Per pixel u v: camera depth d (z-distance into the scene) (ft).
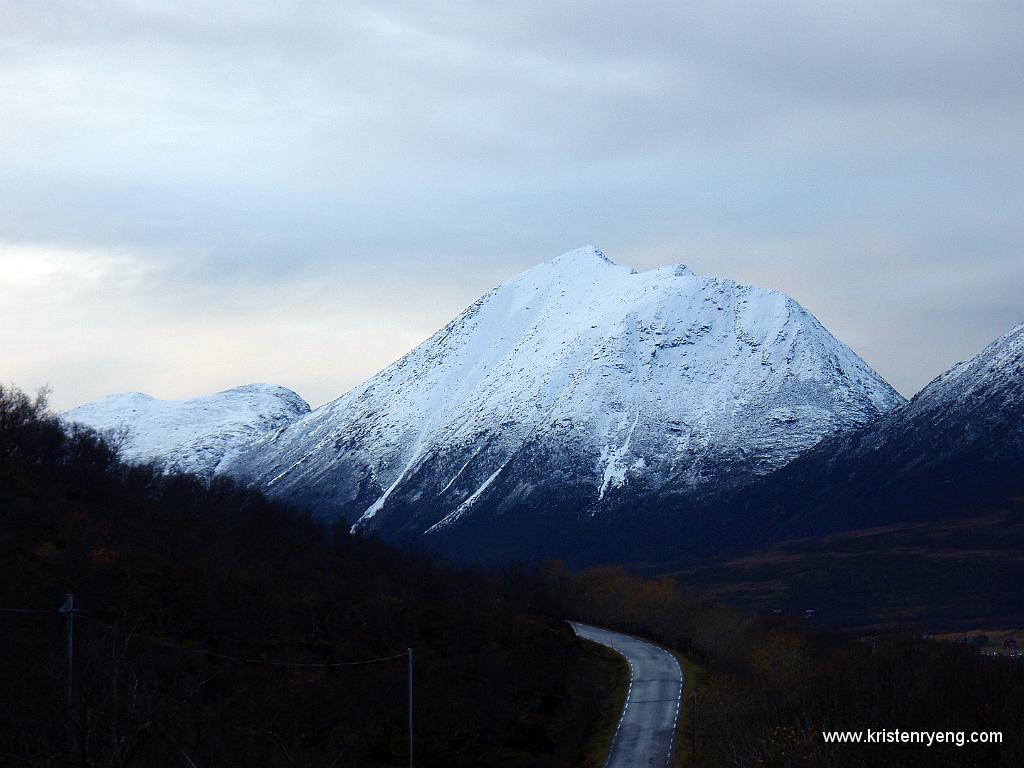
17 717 245.04
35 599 342.64
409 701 319.27
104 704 189.57
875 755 340.18
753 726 356.59
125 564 404.16
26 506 429.38
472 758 356.18
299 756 291.38
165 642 350.43
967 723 363.76
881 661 442.09
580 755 381.19
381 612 454.81
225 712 298.97
